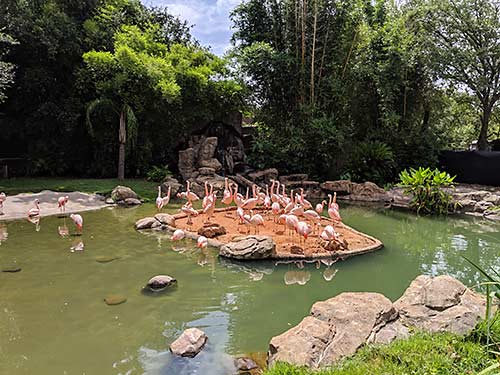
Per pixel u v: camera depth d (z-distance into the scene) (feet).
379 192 47.57
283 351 11.47
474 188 52.37
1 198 33.17
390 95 54.95
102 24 55.31
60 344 13.39
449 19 62.23
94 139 53.21
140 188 44.83
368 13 65.36
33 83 50.49
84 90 52.21
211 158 52.85
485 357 10.57
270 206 35.70
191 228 29.37
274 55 57.26
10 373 11.69
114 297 17.34
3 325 14.67
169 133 55.42
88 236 27.25
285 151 55.72
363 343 11.91
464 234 31.58
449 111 73.26
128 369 11.97
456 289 14.89
